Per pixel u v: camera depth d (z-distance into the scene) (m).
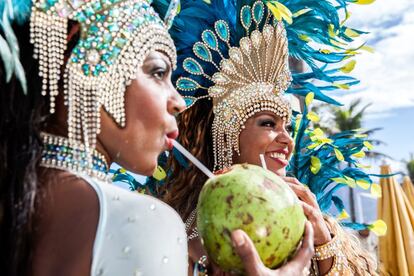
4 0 1.06
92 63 1.04
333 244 1.78
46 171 0.96
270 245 1.06
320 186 2.46
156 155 1.12
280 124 2.09
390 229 4.24
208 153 2.17
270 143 2.05
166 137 1.16
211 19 2.14
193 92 2.13
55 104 1.05
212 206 1.09
